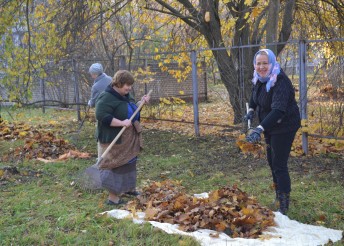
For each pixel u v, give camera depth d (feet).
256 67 16.65
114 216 16.66
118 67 39.88
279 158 17.08
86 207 18.06
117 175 18.45
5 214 17.37
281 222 16.26
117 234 15.10
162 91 41.98
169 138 33.68
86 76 43.57
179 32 43.29
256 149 26.63
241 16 35.42
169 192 18.63
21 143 32.12
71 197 19.66
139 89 39.09
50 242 14.71
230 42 42.86
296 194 19.77
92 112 46.16
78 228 15.72
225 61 34.58
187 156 27.86
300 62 26.25
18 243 14.70
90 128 39.73
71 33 34.65
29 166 25.31
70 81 47.50
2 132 35.50
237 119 34.42
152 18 43.04
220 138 32.71
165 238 14.61
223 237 14.66
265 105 16.92
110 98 18.17
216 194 17.17
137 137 18.94
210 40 36.37
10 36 32.22
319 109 26.76
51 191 20.66
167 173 24.07
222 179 22.65
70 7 34.65
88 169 18.47
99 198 19.52
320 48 29.32
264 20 40.88
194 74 33.22
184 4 37.01
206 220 15.55
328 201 18.80
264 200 19.06
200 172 24.20
